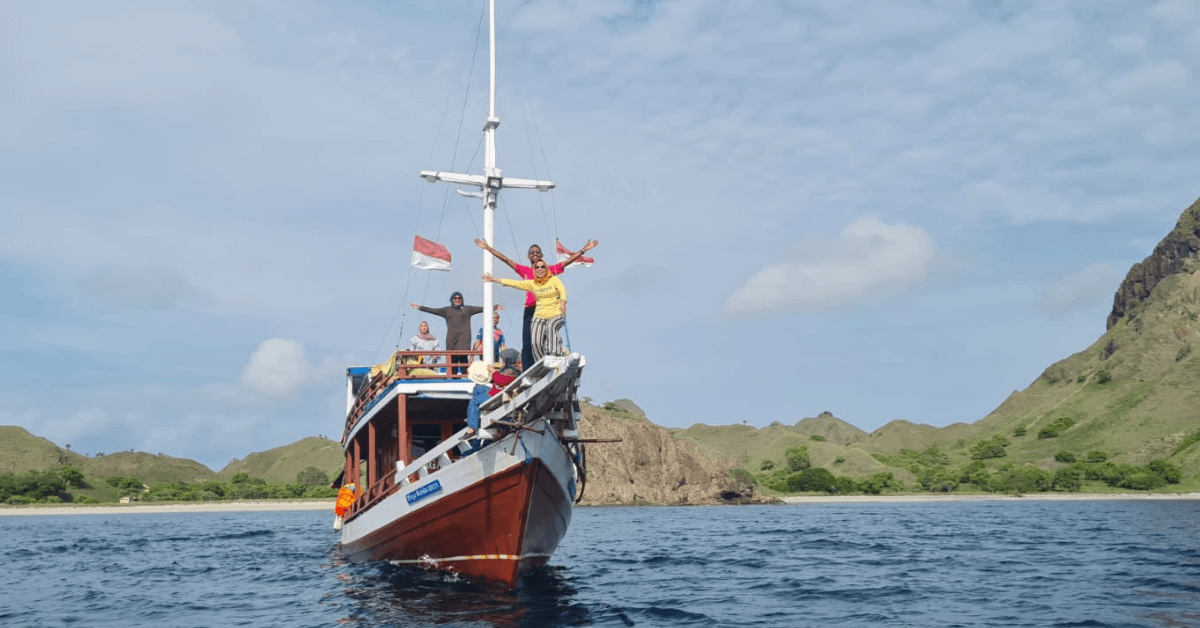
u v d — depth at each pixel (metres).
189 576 25.17
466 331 22.19
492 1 21.58
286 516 105.81
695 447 146.12
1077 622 14.48
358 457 28.14
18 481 154.50
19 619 16.94
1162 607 16.05
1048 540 36.47
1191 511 82.12
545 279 15.95
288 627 14.96
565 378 14.51
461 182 20.67
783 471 197.38
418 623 14.70
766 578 22.22
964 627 14.25
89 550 38.81
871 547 33.78
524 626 14.38
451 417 23.56
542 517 17.67
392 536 20.25
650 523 65.38
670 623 14.82
